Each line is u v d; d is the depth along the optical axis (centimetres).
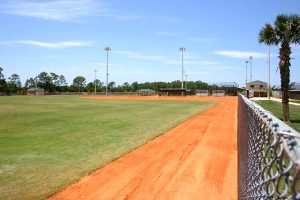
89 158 1235
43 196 833
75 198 822
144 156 1269
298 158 168
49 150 1380
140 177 994
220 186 902
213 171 1052
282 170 195
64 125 2220
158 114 3098
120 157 1251
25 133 1856
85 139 1647
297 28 2892
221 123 2319
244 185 529
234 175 1002
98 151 1360
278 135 212
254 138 377
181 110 3656
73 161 1189
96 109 3853
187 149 1397
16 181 953
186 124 2256
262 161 297
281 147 195
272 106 5006
